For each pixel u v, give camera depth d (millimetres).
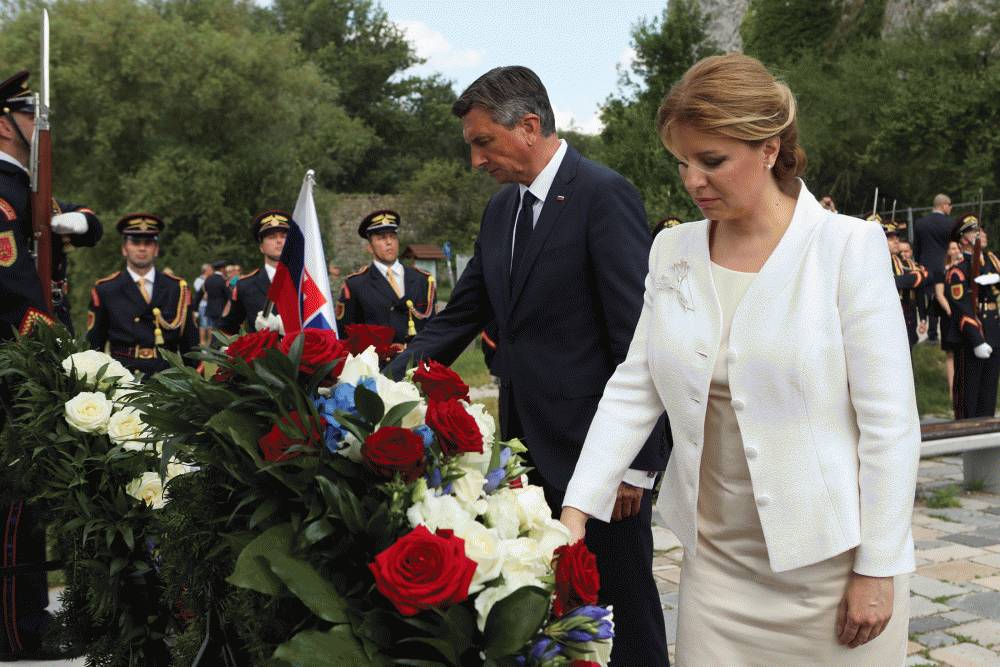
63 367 2688
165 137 26859
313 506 1484
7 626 2900
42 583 2986
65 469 2457
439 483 1519
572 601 1423
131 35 26297
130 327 6684
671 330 1797
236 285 7098
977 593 4281
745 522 1757
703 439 1778
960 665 3512
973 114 26219
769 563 1729
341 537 1487
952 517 5652
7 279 3057
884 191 29562
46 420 2533
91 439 2516
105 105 25594
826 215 1675
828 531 1635
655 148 18469
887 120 27531
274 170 27609
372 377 1646
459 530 1423
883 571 1586
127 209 25672
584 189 2547
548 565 1499
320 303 2590
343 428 1522
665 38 21891
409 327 7363
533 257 2570
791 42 39094
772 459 1672
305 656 1311
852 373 1618
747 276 1717
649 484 2475
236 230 27141
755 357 1667
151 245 6773
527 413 2611
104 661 2430
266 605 1471
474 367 13711
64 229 3701
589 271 2545
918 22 31156
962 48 28750
